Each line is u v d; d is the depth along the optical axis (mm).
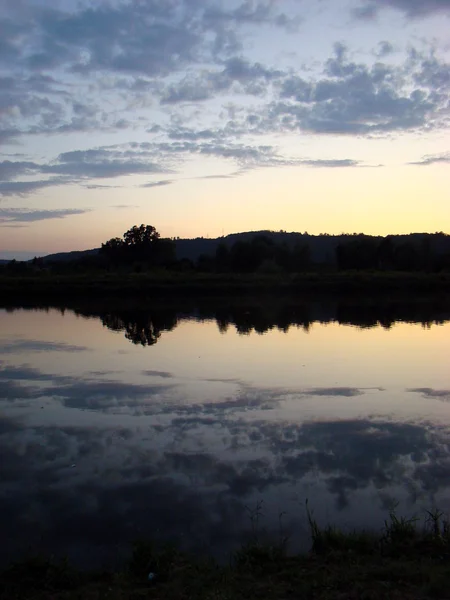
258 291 48062
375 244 76000
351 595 5430
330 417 12352
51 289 46469
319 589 5594
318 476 9125
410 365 17984
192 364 18281
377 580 5754
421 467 9484
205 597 5406
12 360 19141
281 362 18516
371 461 9758
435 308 36844
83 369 17578
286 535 7234
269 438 10984
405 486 8727
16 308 38625
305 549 6859
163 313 34469
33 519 7781
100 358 19438
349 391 14633
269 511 7930
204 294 47000
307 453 10164
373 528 7387
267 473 9258
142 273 58094
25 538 7281
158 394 14391
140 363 18516
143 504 8188
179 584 5773
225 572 5980
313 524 7086
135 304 40625
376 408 13047
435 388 14914
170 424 11906
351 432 11328
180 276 52875
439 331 25891
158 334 25234
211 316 32531
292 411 12828
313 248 118250
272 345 21875
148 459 9914
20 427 11758
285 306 38531
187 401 13711
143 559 6328
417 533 6949
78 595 5613
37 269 66438
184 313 34344
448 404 13344
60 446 10594
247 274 56250
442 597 5324
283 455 10070
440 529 7141
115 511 7980
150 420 12203
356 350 20688
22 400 13891
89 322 30203
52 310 37062
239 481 8945
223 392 14562
